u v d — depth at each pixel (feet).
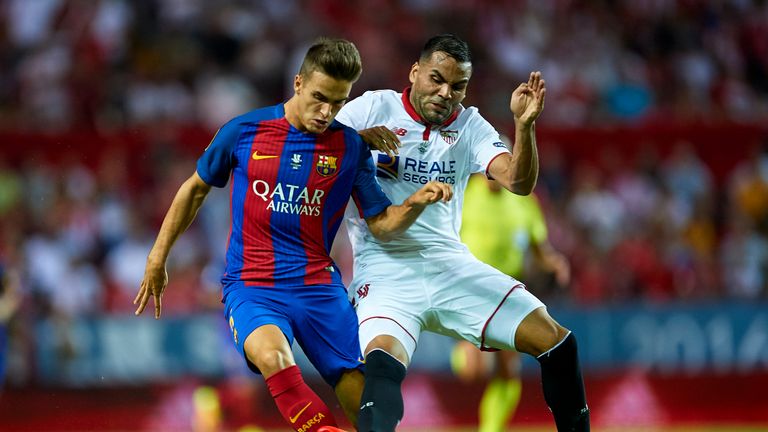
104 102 188.03
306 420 60.70
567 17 220.23
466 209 105.50
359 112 69.56
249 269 65.21
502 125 175.01
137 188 167.32
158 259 65.46
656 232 171.22
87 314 145.07
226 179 66.13
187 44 198.59
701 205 176.86
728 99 212.64
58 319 144.05
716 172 180.75
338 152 64.85
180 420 143.13
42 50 198.29
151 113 188.65
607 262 163.43
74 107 187.11
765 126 180.55
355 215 70.64
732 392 152.66
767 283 168.96
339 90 61.57
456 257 69.15
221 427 139.54
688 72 214.69
